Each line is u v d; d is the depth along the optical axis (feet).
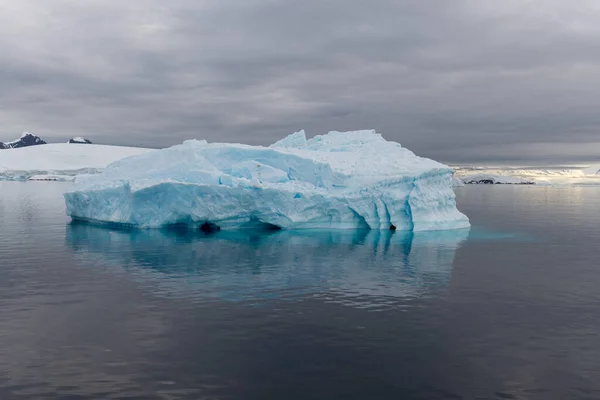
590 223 159.53
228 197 118.11
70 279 75.20
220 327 54.80
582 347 50.19
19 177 499.10
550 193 391.45
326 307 62.18
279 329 54.34
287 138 162.61
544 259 94.32
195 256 92.79
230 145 135.74
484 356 47.83
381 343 50.70
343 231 124.47
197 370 44.21
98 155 558.97
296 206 122.11
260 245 104.58
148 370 44.14
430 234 122.42
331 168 123.44
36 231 125.49
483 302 65.26
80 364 45.21
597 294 69.46
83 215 141.90
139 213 125.90
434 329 54.85
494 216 185.06
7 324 55.26
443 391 40.96
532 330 54.80
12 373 43.37
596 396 40.42
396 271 82.38
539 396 40.37
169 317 57.93
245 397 39.65
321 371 44.27
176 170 126.62
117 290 69.26
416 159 132.36
